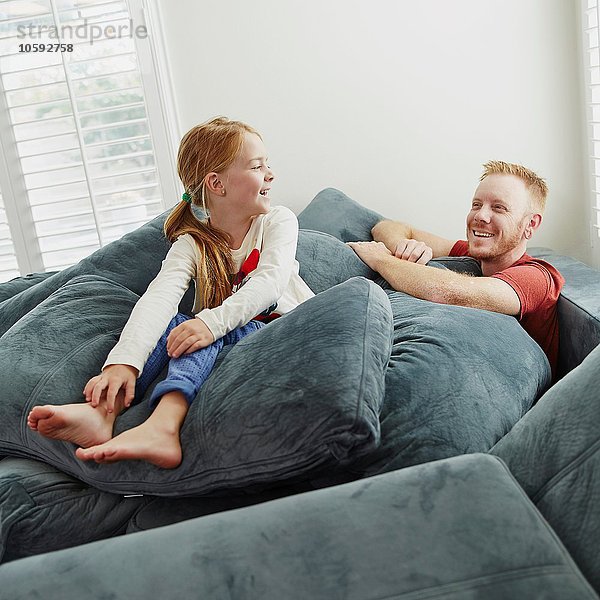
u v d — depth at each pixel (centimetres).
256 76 247
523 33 237
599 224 237
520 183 198
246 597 79
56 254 269
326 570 81
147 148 258
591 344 164
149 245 195
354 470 123
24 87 254
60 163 262
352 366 117
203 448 120
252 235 178
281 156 252
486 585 77
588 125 235
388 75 244
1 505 126
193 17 244
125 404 137
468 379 134
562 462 94
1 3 249
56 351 151
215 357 144
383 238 221
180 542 88
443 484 90
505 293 175
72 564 88
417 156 248
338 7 240
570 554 86
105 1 246
